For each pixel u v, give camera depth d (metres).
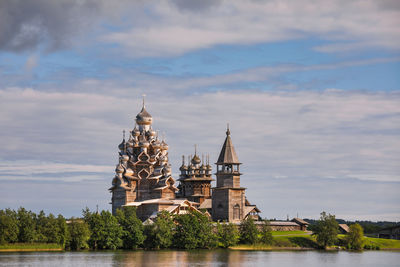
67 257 173.88
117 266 153.62
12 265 154.25
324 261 182.62
